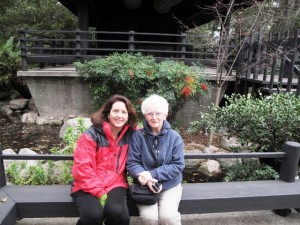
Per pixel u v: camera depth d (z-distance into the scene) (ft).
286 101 9.43
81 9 22.49
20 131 18.71
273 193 7.22
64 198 6.57
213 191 7.24
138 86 16.92
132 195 6.05
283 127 9.08
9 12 46.14
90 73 17.12
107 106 6.16
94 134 5.99
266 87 15.30
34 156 6.89
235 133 10.37
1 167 7.04
